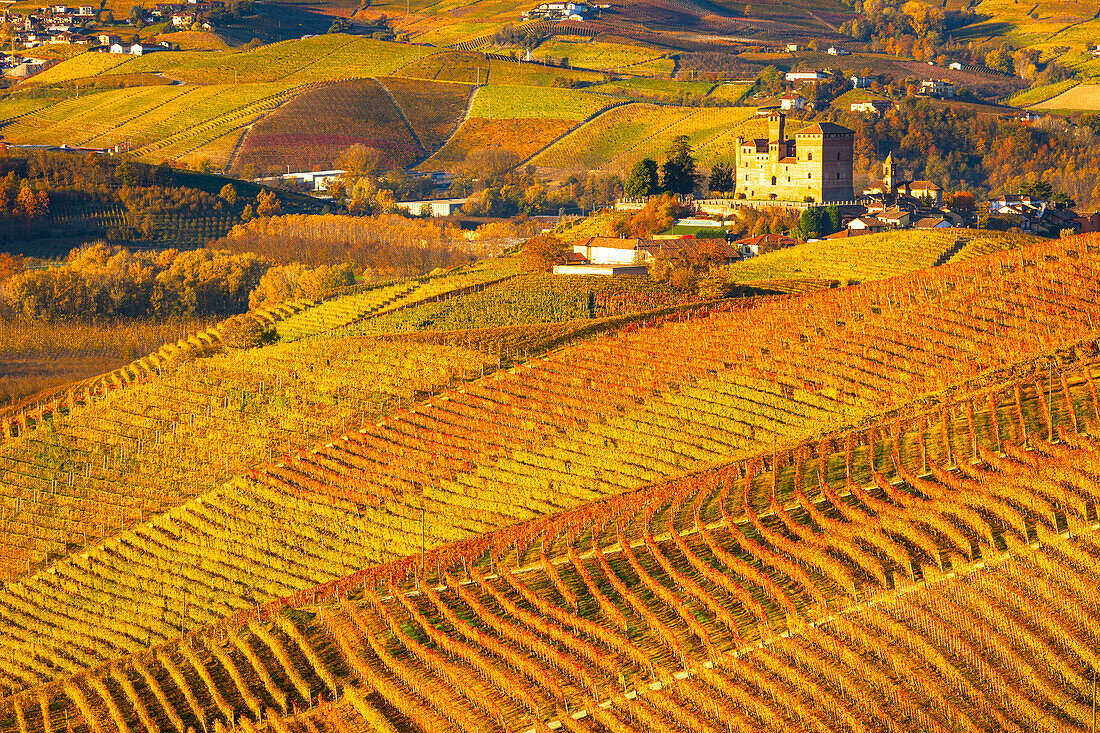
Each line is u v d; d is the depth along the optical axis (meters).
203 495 163.38
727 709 97.94
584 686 105.50
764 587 114.00
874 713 95.88
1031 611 102.75
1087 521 112.06
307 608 130.25
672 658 106.81
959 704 95.44
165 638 134.50
